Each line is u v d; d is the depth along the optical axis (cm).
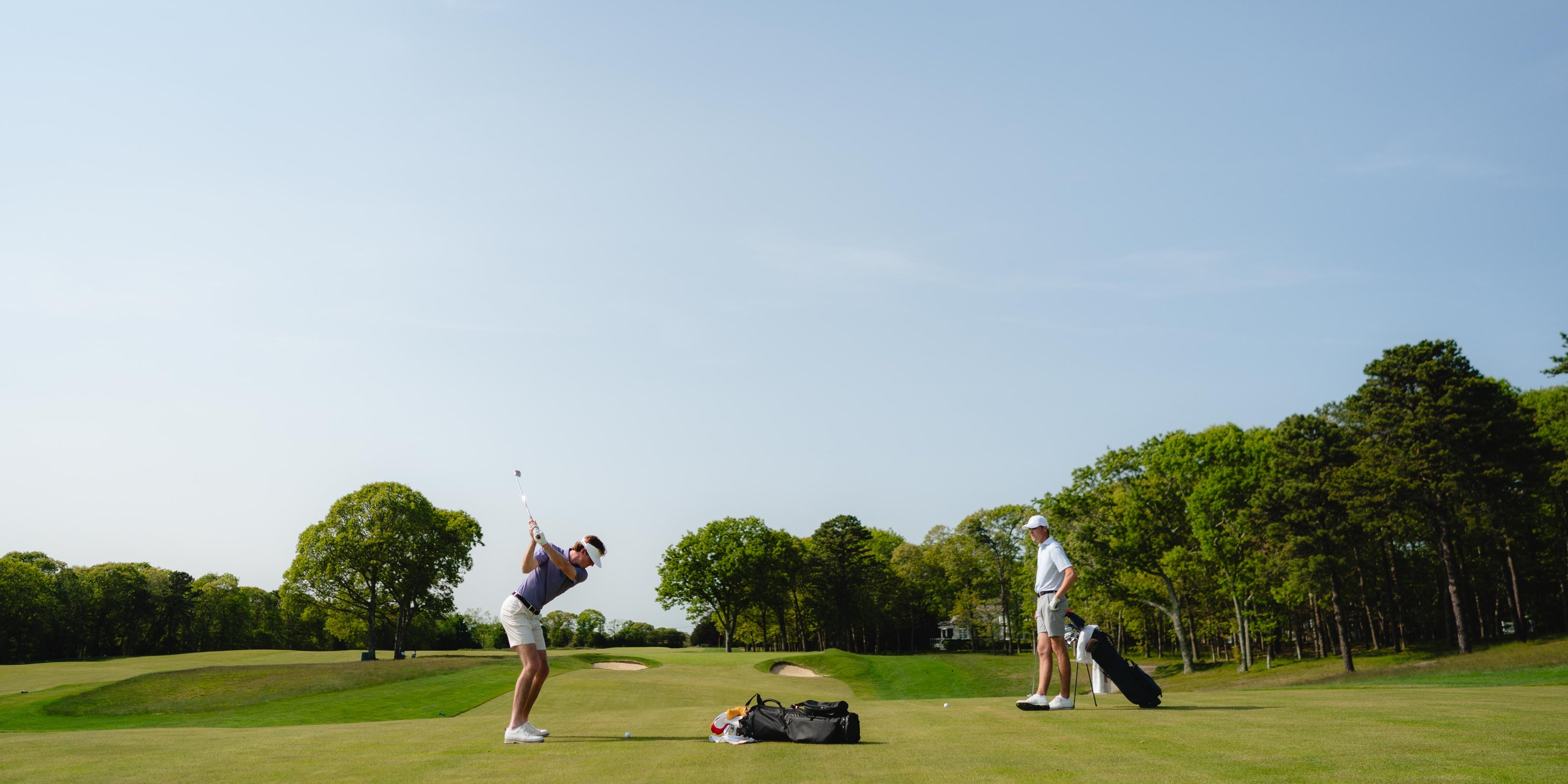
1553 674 2448
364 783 536
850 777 534
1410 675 3144
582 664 5678
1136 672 980
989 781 507
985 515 8938
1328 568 4106
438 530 6706
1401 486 4075
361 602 6353
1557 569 5103
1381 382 4453
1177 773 520
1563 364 3675
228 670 4306
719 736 759
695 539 8300
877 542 10762
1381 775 496
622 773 562
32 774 608
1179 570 5047
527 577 799
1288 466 4409
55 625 8425
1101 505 5181
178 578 9594
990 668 5456
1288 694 1355
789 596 9462
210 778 571
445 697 3700
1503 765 521
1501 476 3991
